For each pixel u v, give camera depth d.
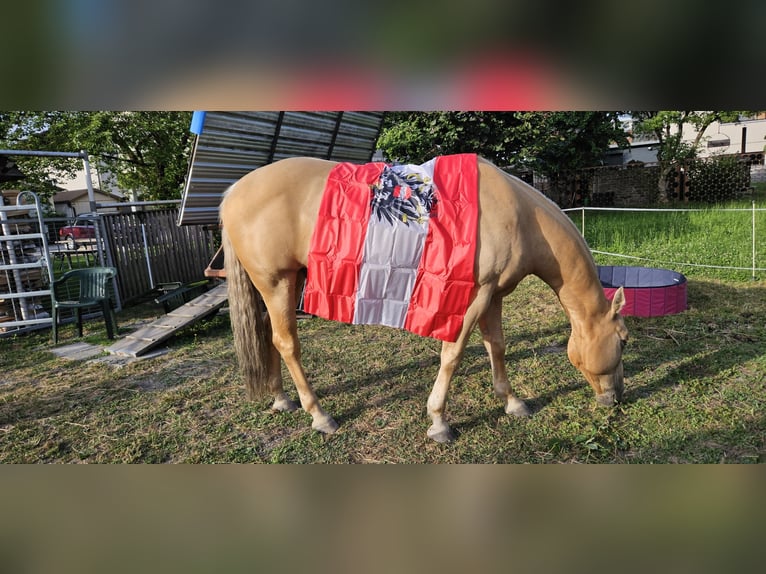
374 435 2.79
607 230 8.65
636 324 4.32
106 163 11.98
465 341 2.58
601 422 2.80
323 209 2.53
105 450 2.74
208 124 4.50
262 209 2.60
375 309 2.55
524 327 4.52
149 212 7.27
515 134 8.86
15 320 5.45
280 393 3.13
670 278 5.00
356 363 3.84
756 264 5.92
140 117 10.34
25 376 3.95
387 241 2.46
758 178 16.17
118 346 4.40
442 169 2.59
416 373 3.60
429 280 2.46
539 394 3.18
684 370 3.38
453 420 2.92
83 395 3.48
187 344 4.59
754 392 3.01
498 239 2.46
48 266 5.25
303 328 4.87
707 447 2.52
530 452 2.57
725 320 4.26
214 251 8.55
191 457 2.62
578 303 2.72
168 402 3.29
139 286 7.04
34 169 12.30
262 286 2.71
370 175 2.61
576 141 11.02
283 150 5.79
